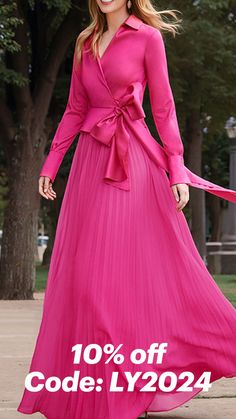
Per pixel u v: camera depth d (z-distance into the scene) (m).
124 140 6.36
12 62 26.38
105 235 6.24
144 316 6.21
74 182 6.52
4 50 26.11
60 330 6.27
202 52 32.16
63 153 6.90
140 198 6.37
